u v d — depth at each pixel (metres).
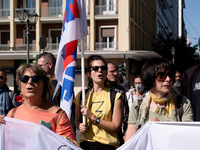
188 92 3.93
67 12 4.32
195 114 3.79
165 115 3.06
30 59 28.08
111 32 27.52
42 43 11.95
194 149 2.59
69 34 4.26
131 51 26.08
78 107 4.08
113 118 3.80
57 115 3.01
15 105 4.84
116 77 5.52
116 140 3.80
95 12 27.64
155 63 3.03
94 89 4.04
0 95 4.77
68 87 4.16
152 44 39.28
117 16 26.91
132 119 3.14
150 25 39.81
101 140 3.73
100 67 3.95
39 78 3.00
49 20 27.42
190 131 2.60
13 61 28.75
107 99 3.87
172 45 37.97
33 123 2.81
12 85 28.62
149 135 2.75
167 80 2.98
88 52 26.83
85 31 4.34
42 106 3.08
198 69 3.93
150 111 3.08
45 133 2.77
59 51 4.34
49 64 4.57
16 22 27.97
